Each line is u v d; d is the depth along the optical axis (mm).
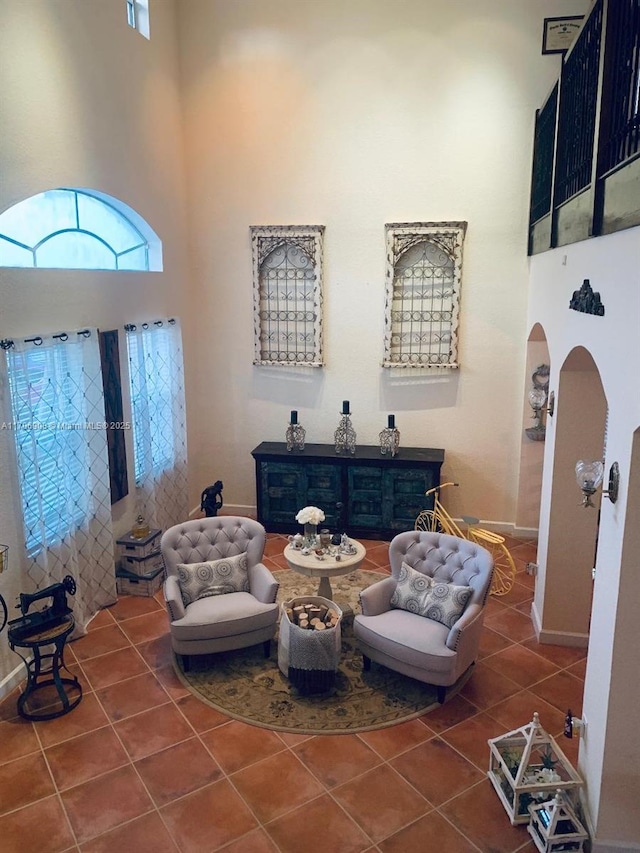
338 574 4836
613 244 3074
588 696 3352
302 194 6801
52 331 4641
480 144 6395
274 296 7098
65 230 4996
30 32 4277
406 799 3467
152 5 6066
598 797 3094
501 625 5301
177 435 6727
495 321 6695
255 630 4617
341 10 6387
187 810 3383
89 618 5289
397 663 4336
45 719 4074
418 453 6812
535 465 6840
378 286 6844
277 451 6926
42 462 4520
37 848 3156
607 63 3170
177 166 6773
